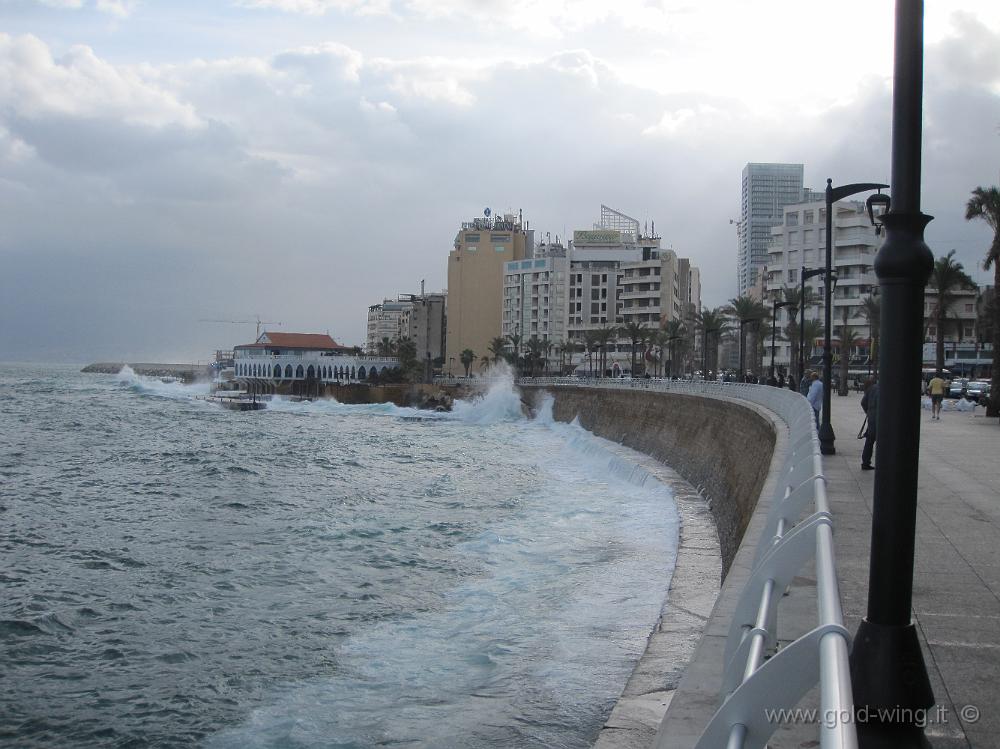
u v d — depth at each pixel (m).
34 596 21.81
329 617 19.56
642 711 9.16
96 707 15.06
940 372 68.06
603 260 157.00
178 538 29.42
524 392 104.69
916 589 9.06
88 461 55.25
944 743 5.36
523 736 12.46
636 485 40.75
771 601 5.48
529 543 26.55
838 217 111.94
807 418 14.40
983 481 17.23
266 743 13.30
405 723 13.37
